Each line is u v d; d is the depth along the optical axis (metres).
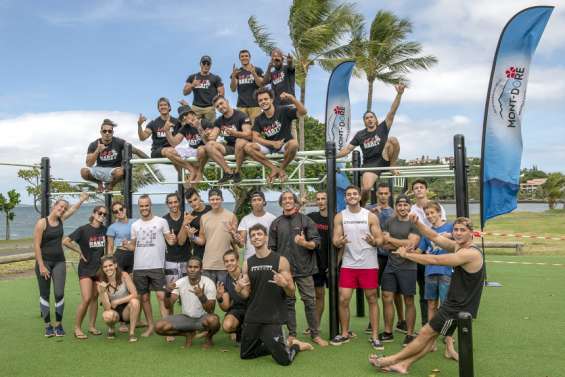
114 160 8.88
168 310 6.57
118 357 5.91
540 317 7.62
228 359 5.78
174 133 8.97
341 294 6.36
